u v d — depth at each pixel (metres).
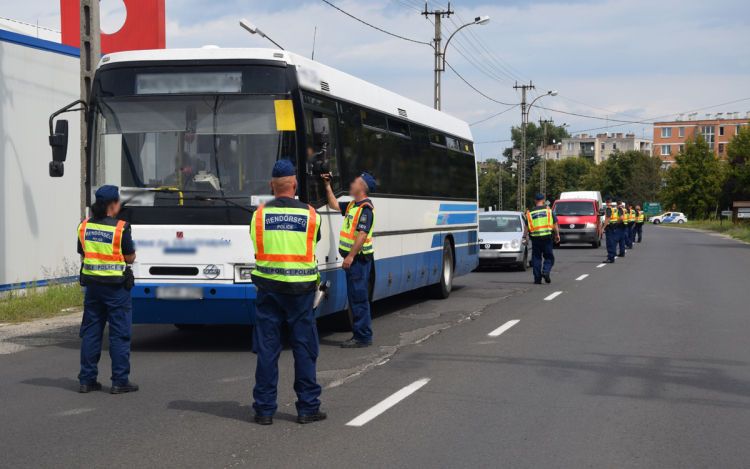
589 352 8.94
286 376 7.65
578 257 28.42
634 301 14.12
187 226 8.56
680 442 5.38
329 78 9.73
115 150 8.77
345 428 5.71
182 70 8.74
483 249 21.41
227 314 8.62
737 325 11.11
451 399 6.63
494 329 10.75
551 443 5.34
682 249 34.50
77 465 4.81
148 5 20.25
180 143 8.67
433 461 4.92
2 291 14.30
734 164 70.50
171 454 5.04
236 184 8.56
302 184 8.69
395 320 11.75
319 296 6.04
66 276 15.90
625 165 129.50
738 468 4.82
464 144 15.92
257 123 8.62
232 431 5.62
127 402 6.55
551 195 134.25
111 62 8.90
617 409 6.30
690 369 7.95
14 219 14.73
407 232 12.41
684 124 150.75
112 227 6.88
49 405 6.45
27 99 15.06
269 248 5.70
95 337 6.97
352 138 10.34
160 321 8.79
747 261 26.06
